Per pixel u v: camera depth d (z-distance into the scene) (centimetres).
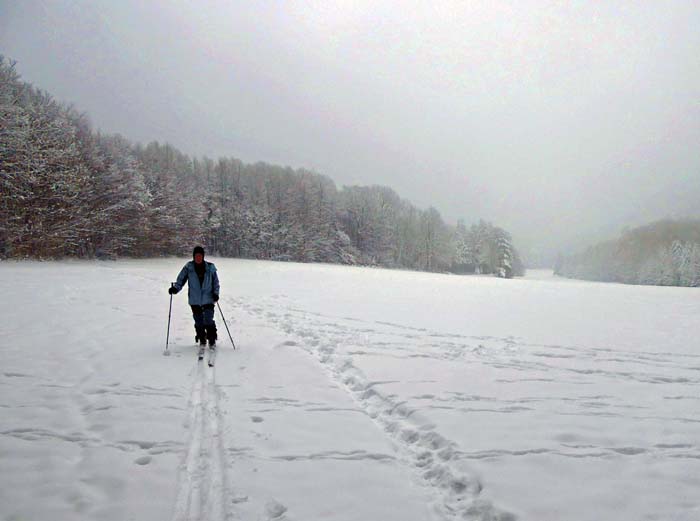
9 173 2673
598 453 348
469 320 1123
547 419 421
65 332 749
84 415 397
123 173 3928
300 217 6600
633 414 442
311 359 628
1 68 3123
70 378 501
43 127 3119
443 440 365
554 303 1673
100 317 915
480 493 286
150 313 998
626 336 927
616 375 603
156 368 553
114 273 2297
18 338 691
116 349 646
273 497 276
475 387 521
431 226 7856
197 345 694
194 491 283
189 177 5953
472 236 8900
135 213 3956
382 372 574
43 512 253
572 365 657
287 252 6156
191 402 443
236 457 326
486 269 8656
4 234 2708
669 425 413
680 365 670
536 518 259
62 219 3161
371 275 3462
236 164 7081
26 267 2344
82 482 286
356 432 379
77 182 3219
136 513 256
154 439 352
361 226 7394
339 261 6688
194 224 5009
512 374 589
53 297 1196
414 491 291
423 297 1756
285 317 1041
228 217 5994
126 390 467
